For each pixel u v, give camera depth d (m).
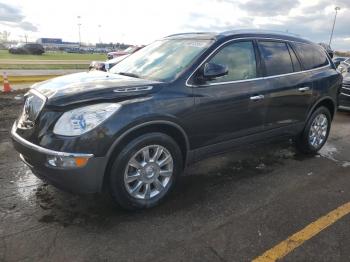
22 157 3.57
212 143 4.14
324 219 3.61
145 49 4.92
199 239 3.19
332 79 5.66
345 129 7.58
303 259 2.96
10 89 11.59
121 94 3.38
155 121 3.46
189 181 4.44
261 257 2.97
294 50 5.18
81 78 3.91
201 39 4.33
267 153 5.66
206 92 3.90
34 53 45.59
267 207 3.83
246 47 4.46
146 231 3.29
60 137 3.13
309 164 5.25
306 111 5.30
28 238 3.10
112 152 3.26
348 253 3.07
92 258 2.88
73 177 3.16
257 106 4.46
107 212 3.58
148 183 3.62
